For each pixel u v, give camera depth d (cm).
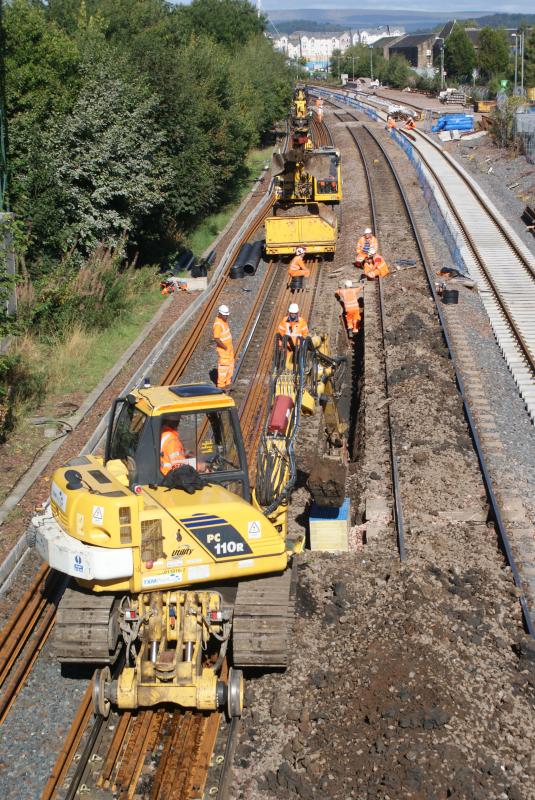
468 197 3847
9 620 1043
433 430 1602
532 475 1469
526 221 3416
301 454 1577
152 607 902
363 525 1310
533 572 1158
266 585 930
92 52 2509
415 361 1928
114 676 946
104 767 826
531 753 820
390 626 1009
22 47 2330
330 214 2956
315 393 1277
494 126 5506
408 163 4797
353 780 788
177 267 2856
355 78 13425
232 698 866
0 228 1691
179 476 905
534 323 2245
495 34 11438
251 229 3441
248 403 1780
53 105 2328
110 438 991
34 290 2075
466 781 772
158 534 871
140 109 2473
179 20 4762
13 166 2189
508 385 1872
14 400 1683
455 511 1329
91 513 860
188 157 2961
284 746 843
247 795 788
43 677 955
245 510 896
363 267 2734
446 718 841
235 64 5434
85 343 2048
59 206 2283
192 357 2072
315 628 1029
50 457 1498
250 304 2483
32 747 852
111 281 2362
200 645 897
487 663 952
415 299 2381
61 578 1148
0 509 1298
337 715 872
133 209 2497
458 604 1067
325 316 2352
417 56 15688
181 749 847
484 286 2584
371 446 1576
